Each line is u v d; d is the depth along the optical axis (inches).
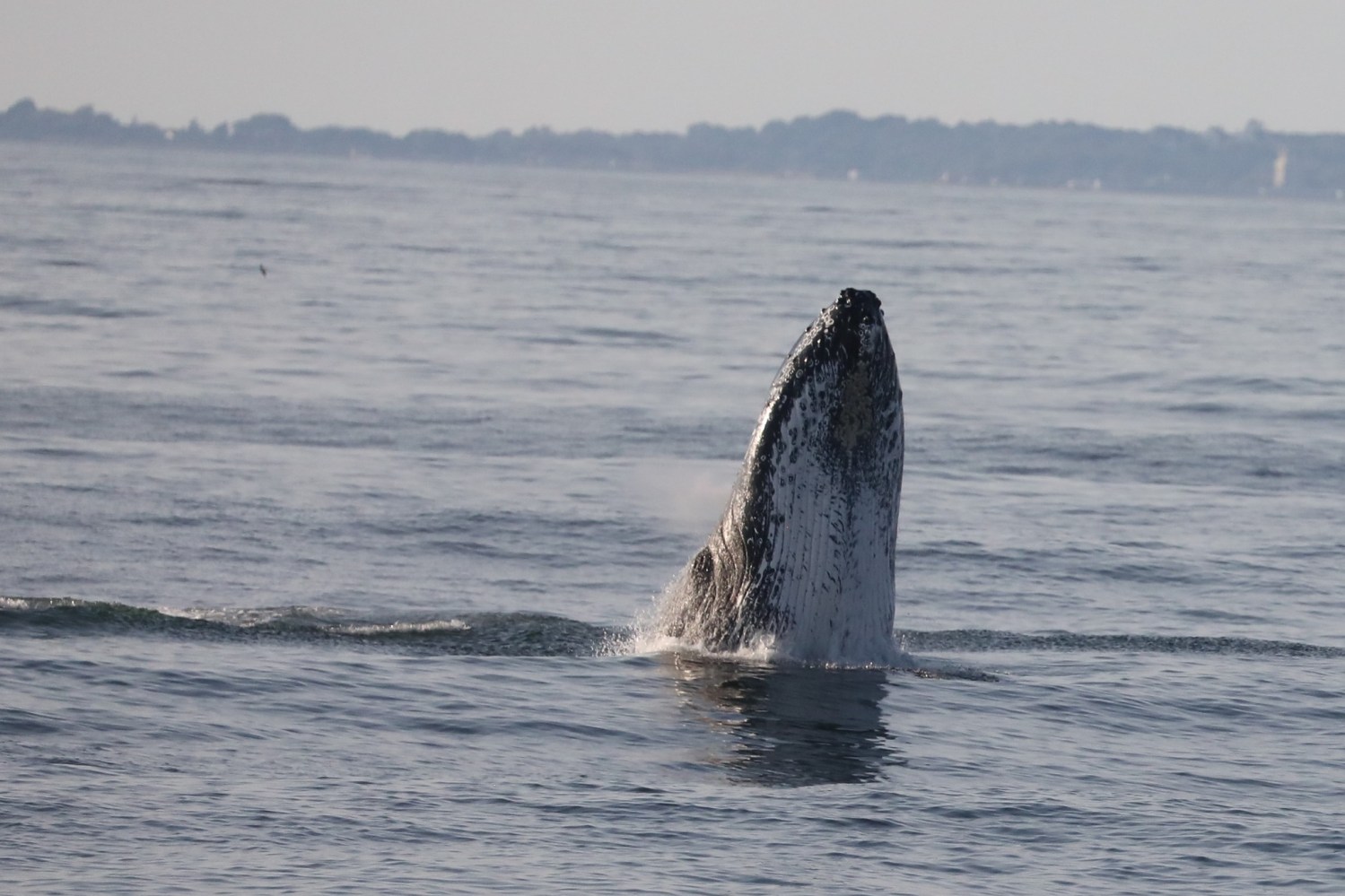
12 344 5841.5
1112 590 2834.6
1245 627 2566.4
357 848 1312.7
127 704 1680.6
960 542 3181.6
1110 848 1381.6
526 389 5359.3
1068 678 1990.7
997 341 7539.4
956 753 1642.5
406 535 3125.0
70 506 3228.3
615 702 1769.2
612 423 4687.5
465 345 6565.0
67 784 1427.2
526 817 1401.3
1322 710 1886.1
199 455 3892.7
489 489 3619.6
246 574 2765.7
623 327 7578.7
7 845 1279.5
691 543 3181.6
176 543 2972.4
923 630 2437.3
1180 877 1320.1
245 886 1225.4
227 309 7672.2
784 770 1562.5
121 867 1249.4
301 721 1665.8
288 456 3946.9
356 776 1497.3
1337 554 3179.1
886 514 1882.4
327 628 2167.8
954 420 4972.9
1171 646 2299.5
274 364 5703.7
